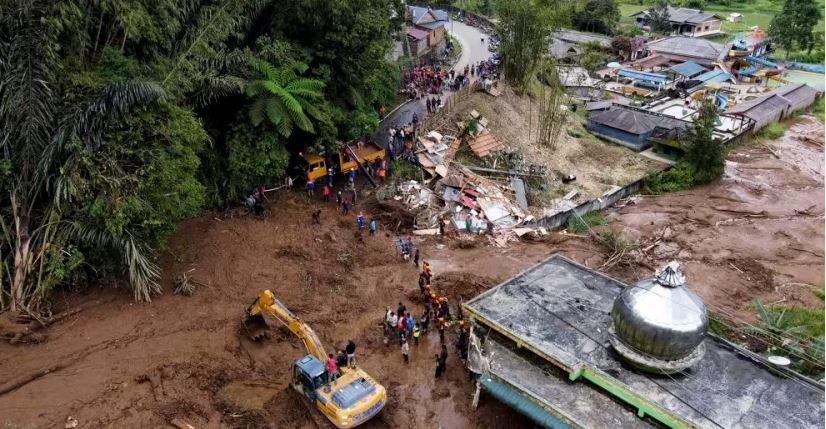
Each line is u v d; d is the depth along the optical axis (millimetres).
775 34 96000
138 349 25578
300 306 29688
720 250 39344
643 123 55844
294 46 39062
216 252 32781
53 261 26094
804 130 65500
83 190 25297
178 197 28531
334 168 41656
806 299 34188
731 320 31312
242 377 25172
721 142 50594
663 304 20922
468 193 41562
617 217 44062
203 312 28297
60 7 24719
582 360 22375
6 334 25094
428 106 52156
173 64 31281
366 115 43375
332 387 22906
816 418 19844
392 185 41062
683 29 106562
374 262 33844
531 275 27828
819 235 41781
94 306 27750
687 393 20906
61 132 24938
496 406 24562
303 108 37469
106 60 28172
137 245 27781
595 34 94938
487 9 100125
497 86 58469
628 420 20812
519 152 49312
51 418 21938
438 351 27562
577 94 70500
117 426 22047
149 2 29469
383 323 29031
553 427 20719
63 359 24625
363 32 39688
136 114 26516
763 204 46750
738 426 19469
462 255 35531
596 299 25984
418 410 24375
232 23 34312
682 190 49344
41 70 24562
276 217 36938
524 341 23344
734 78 82562
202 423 22734
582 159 53219
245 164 36062
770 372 21953
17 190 25516
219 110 37812
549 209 43188
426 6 95000
